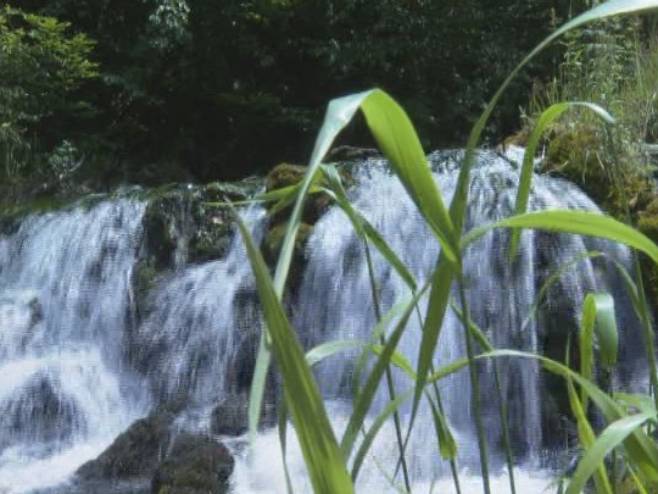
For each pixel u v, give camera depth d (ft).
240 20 48.06
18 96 41.06
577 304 22.84
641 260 23.18
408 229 25.93
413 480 20.40
